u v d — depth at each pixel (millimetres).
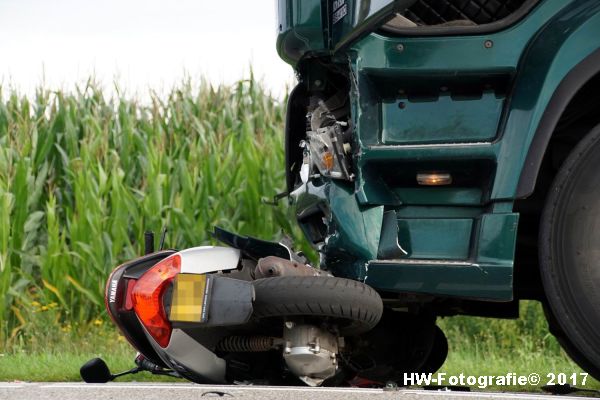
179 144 41406
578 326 15148
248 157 37719
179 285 14836
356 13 15250
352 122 15812
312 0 16406
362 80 15664
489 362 28344
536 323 32531
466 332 33094
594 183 15102
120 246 37000
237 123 43719
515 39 15266
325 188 16141
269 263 15680
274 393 13750
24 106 42875
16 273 37625
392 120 15617
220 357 16234
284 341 15273
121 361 25625
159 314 15312
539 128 15086
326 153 16094
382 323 19266
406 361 19406
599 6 15188
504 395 14039
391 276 15422
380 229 15602
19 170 37969
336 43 16156
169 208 37562
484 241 15180
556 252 15188
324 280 14938
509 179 15109
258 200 37594
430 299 17375
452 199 15547
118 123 43125
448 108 15508
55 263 36281
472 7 16750
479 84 15445
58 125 42344
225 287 14727
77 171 39188
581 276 15070
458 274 15195
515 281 18328
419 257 15555
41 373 24531
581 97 16453
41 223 39562
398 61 15516
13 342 34188
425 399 13508
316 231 17625
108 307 16578
